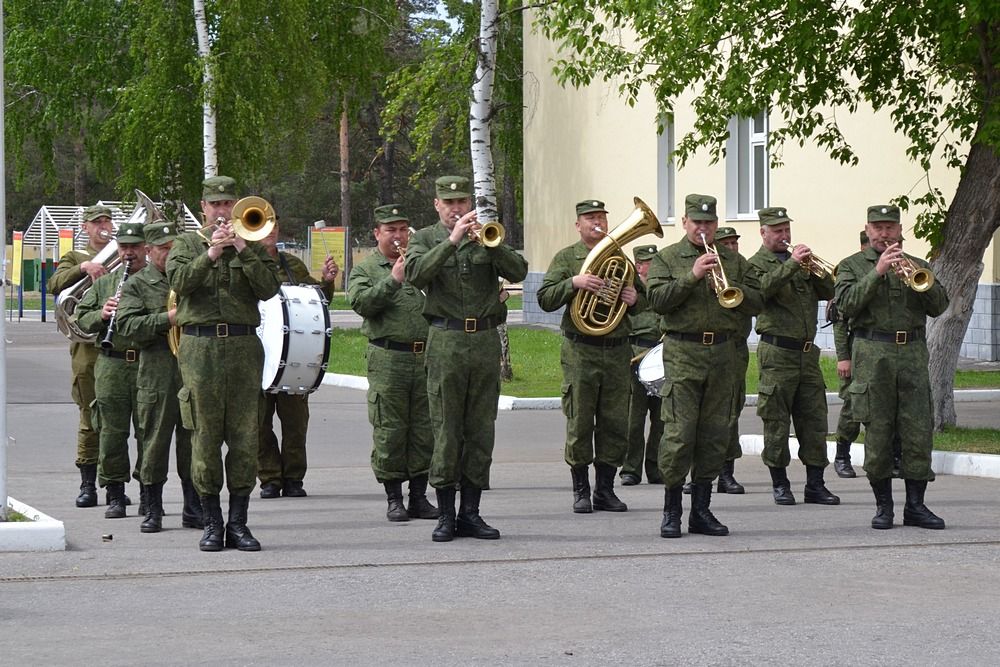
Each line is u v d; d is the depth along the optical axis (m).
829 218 30.41
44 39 40.75
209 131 37.59
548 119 42.31
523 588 9.88
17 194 94.38
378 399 13.01
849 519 12.91
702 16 18.77
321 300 14.48
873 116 28.97
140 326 12.25
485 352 11.80
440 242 11.88
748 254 32.56
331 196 92.06
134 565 10.68
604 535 12.04
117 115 39.81
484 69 26.44
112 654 8.15
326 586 9.95
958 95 19.67
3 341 11.70
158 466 12.38
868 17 18.19
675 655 8.09
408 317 13.05
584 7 20.41
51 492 15.08
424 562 10.80
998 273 28.16
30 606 9.34
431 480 11.81
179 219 39.50
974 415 21.53
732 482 15.02
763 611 9.13
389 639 8.48
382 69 44.09
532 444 19.69
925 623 8.80
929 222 18.95
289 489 14.85
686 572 10.38
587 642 8.38
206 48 37.62
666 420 11.95
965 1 16.78
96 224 14.79
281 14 38.88
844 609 9.18
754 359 29.69
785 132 20.45
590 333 13.26
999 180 18.23
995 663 7.90
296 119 41.56
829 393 24.44
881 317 12.32
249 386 11.38
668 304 11.88
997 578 10.13
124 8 40.62
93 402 13.23
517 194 81.62
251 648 8.28
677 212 35.22
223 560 10.88
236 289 11.34
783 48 19.27
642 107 36.78
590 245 13.60
